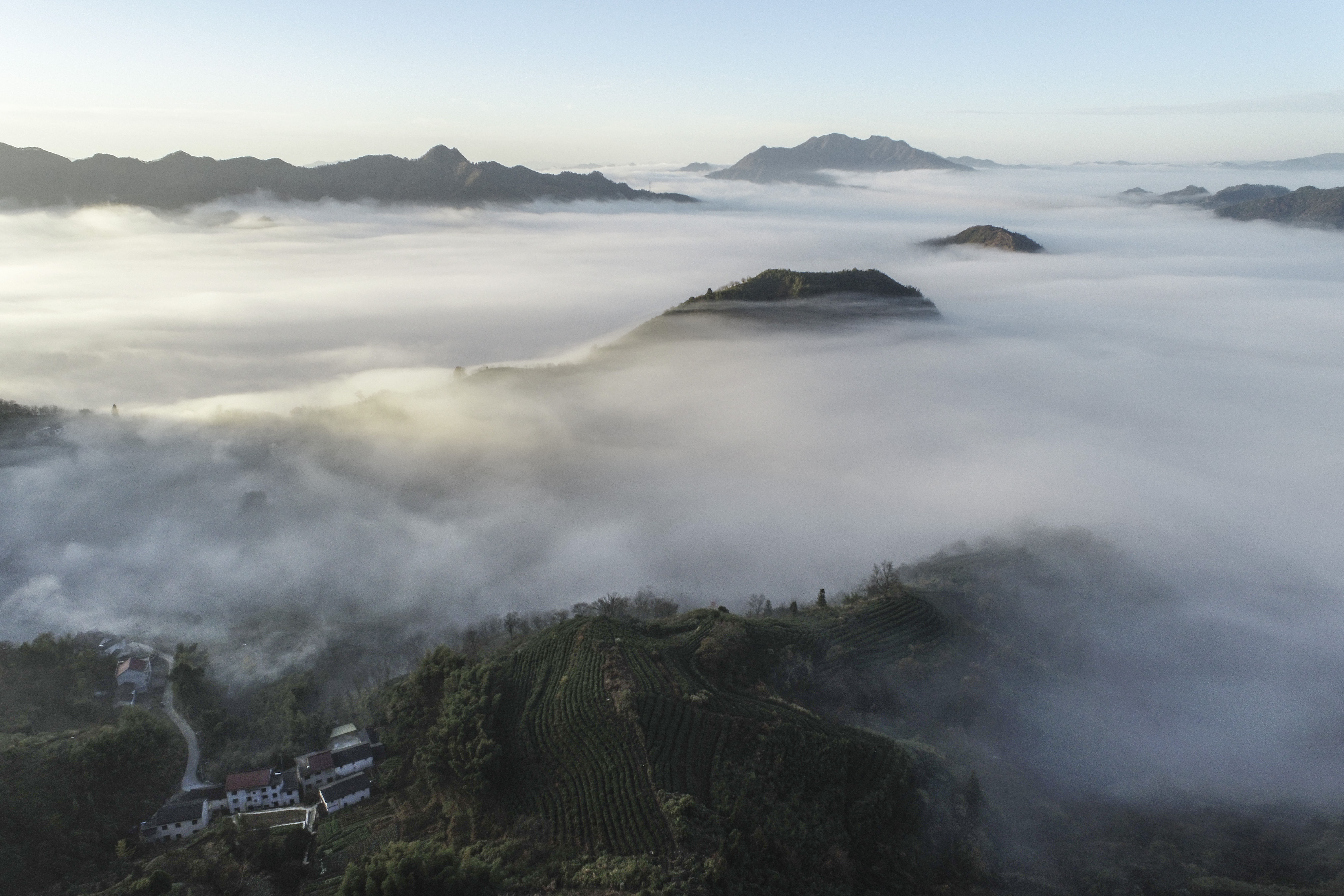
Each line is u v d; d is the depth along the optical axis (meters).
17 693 123.75
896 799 100.81
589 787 95.56
